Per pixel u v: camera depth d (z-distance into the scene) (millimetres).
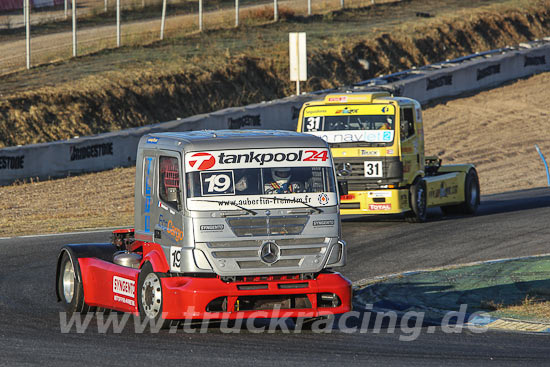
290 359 32156
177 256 36719
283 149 38188
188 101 151875
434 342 35844
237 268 36281
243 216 36719
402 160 75250
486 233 70562
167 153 38500
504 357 33031
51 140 127625
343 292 37562
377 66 189875
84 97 138250
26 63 156250
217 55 170250
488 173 122000
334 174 38594
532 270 53250
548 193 100125
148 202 39906
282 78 171250
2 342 35281
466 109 164750
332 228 37812
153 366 30859
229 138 38000
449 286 49188
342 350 33969
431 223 78188
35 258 60312
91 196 100562
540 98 173125
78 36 184750
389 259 59656
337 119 76562
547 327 39062
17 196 99875
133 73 151250
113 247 43781
